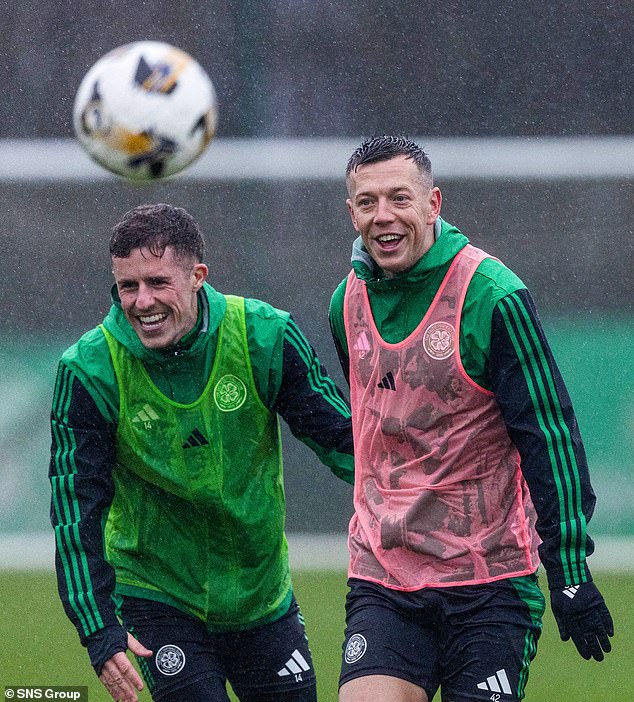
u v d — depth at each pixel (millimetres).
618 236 37938
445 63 41375
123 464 13109
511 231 38625
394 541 12336
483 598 12125
